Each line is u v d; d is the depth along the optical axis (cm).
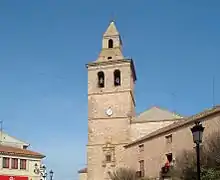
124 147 7850
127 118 8225
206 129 5878
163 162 6606
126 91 8369
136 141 7438
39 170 7706
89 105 8469
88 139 8269
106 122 8294
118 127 8219
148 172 6912
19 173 7525
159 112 8356
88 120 8381
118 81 8556
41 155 7850
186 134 6225
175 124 6638
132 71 8762
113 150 8056
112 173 7756
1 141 8656
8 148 7744
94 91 8519
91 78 8612
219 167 5238
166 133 6681
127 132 8144
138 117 8362
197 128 2452
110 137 8181
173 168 6003
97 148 8162
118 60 8512
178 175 5750
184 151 5838
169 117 8225
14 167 7525
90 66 8669
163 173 6309
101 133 8250
